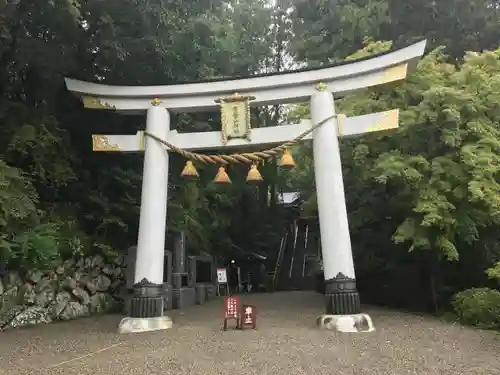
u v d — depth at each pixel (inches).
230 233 989.2
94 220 543.2
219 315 504.1
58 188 516.1
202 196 775.1
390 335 329.4
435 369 231.0
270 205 1132.5
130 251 535.8
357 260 589.0
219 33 765.3
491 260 473.7
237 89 415.2
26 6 429.1
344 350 279.1
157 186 405.1
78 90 429.4
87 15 471.5
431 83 452.4
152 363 252.7
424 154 435.5
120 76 543.5
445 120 414.0
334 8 661.9
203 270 801.6
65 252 484.1
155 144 414.0
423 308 513.7
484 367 234.7
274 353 272.8
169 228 625.0
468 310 380.5
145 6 478.0
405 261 518.6
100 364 254.1
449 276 498.0
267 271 1148.5
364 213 509.4
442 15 599.2
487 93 429.1
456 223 406.6
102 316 494.0
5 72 471.5
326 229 374.9
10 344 322.7
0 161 401.4
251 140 406.0
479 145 405.7
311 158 597.9
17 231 404.8
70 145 532.4
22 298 427.2
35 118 473.1
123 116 564.7
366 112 469.4
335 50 672.4
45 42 477.1
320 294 801.6
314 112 398.9
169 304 589.6
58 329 395.2
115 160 570.3
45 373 236.7
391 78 383.2
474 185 379.9
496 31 598.2
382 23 619.8
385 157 423.2
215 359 260.7
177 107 424.8
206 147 414.0
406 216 459.5
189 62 589.6
